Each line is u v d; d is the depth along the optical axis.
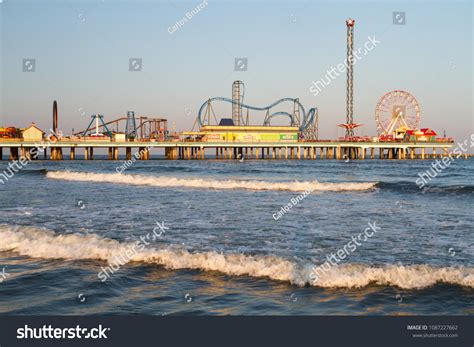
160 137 126.81
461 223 16.88
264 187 33.81
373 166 80.06
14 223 16.86
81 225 16.38
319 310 7.98
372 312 7.89
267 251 11.99
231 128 120.06
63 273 10.12
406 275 9.51
